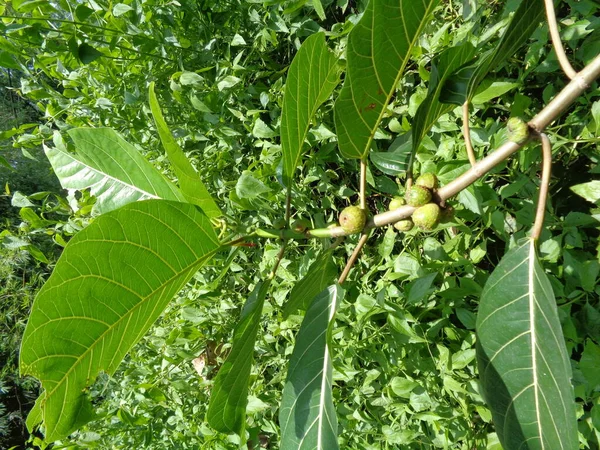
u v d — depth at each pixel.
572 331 0.55
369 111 0.36
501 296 0.32
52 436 0.33
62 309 0.30
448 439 0.67
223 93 0.85
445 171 0.59
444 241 0.73
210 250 0.36
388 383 0.72
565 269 0.59
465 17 0.64
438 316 0.72
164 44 0.85
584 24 0.54
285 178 0.42
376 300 0.65
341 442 0.77
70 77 0.97
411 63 0.71
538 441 0.30
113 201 0.44
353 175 0.83
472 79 0.35
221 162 0.89
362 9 0.70
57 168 0.46
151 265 0.33
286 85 0.38
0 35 0.79
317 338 0.41
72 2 0.86
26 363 0.30
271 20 0.77
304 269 0.77
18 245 1.01
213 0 0.85
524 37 0.37
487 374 0.32
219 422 0.44
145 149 0.98
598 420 0.55
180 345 0.99
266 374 0.98
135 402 1.08
